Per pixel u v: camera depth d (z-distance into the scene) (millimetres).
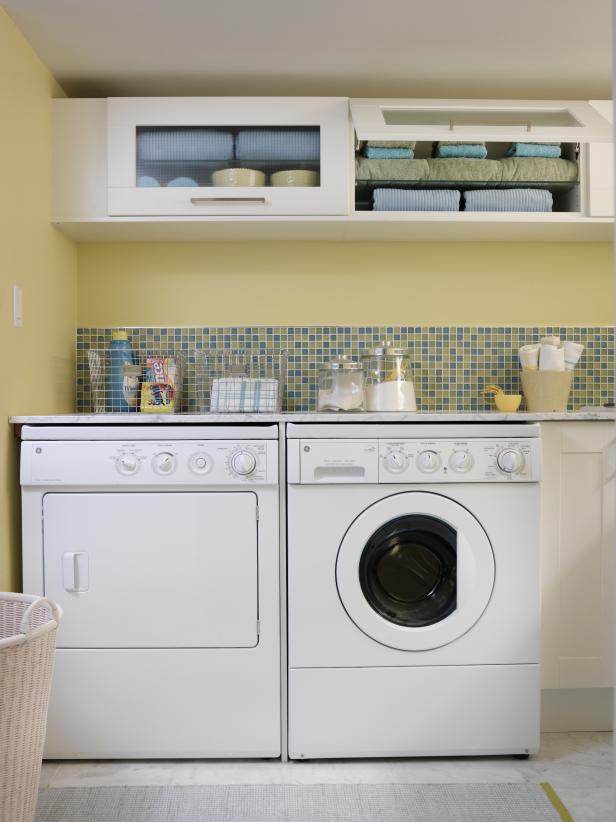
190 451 2025
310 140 2424
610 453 2168
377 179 2434
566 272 2793
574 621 2170
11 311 2078
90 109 2416
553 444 2158
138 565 2033
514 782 1938
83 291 2748
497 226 2520
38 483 2020
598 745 2143
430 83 2523
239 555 2037
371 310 2779
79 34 2166
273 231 2582
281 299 2770
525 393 2643
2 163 2006
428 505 2033
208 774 1989
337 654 2029
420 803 1840
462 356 2783
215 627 2033
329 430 2037
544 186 2494
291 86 2543
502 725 2037
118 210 2398
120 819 1774
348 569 2023
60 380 2547
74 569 2033
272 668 2033
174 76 2463
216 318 2764
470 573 2031
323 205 2408
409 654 2031
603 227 2541
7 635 1835
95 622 2031
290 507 2029
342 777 1972
